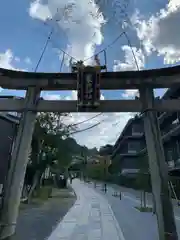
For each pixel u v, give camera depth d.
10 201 6.05
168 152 31.69
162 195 5.74
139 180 24.72
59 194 33.88
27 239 8.97
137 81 7.25
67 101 7.21
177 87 7.33
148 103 6.91
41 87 7.53
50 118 23.83
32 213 15.59
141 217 15.08
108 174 66.69
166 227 5.39
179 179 25.91
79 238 9.63
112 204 22.48
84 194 34.88
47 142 23.41
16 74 7.38
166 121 30.83
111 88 7.62
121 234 10.45
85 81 6.85
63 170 47.25
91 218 14.61
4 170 18.06
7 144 18.86
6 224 5.84
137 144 47.00
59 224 12.42
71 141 29.38
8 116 19.34
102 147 86.81
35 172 21.64
